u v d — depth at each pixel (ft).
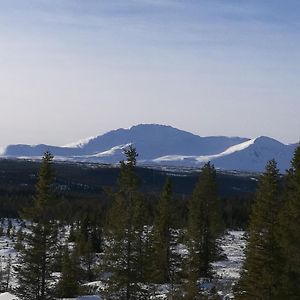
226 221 497.87
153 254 172.14
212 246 242.37
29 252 176.14
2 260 344.08
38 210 177.06
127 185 162.20
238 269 246.47
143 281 163.63
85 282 249.96
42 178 177.58
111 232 161.79
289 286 128.16
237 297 136.98
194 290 165.99
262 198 148.87
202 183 246.06
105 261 164.35
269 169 151.94
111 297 163.12
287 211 137.08
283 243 131.75
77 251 265.95
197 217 241.35
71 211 484.74
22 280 177.37
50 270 178.70
